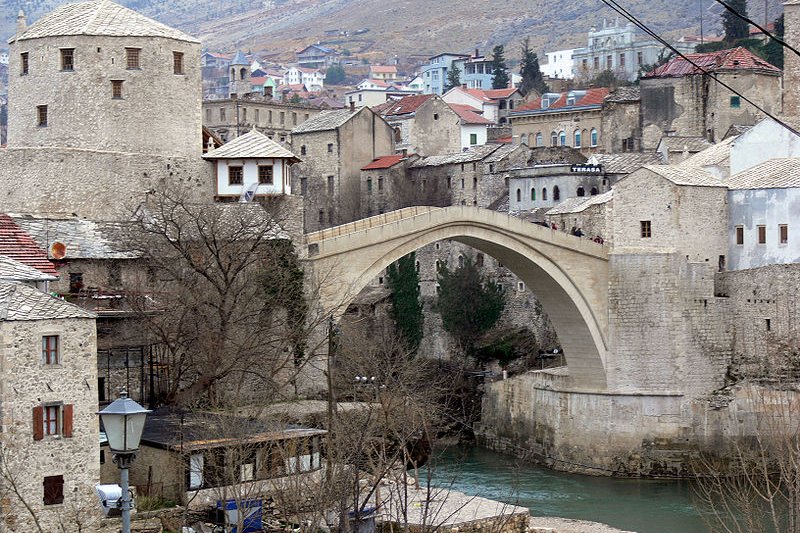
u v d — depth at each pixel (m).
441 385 155.38
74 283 106.62
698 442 132.25
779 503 114.94
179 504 84.62
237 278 108.31
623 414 134.50
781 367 132.12
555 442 138.38
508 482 126.56
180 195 119.75
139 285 106.31
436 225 125.75
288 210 117.56
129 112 124.12
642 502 119.75
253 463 87.50
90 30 123.62
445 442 149.38
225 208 113.81
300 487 78.62
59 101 123.75
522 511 93.56
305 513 79.12
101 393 101.44
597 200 164.00
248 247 110.81
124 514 50.56
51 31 124.62
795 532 76.50
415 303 172.38
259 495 80.69
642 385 134.25
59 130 123.75
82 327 77.62
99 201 121.19
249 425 89.81
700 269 134.75
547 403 140.38
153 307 104.62
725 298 135.88
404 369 123.44
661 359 133.88
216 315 103.56
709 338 134.75
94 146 123.44
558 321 138.62
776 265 133.50
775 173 138.88
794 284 132.38
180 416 93.62
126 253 108.88
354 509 78.31
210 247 106.44
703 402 132.88
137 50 124.56
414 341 171.62
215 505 82.81
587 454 135.62
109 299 104.00
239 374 104.06
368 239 119.94
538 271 134.25
